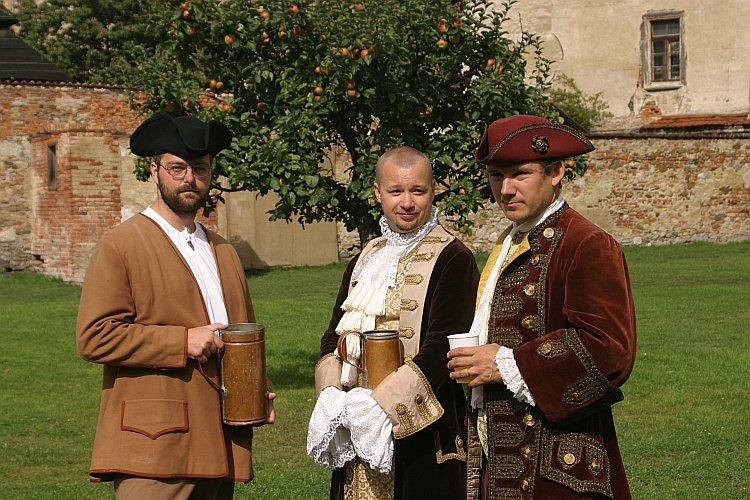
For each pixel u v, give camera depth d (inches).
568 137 129.3
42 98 880.9
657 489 222.5
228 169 280.1
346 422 142.5
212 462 141.4
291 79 284.0
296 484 230.1
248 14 286.5
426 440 146.9
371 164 269.3
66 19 1222.3
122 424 139.1
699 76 1158.3
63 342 453.1
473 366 127.0
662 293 581.0
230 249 157.6
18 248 867.4
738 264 763.4
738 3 1140.5
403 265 154.2
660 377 348.8
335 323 161.6
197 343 140.3
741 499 213.8
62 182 779.4
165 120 146.6
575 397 120.7
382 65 267.0
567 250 127.3
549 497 122.7
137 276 143.0
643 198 954.7
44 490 230.1
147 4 1224.2
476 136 278.7
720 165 979.9
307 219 298.5
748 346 411.8
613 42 1184.2
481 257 864.9
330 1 286.7
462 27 282.0
